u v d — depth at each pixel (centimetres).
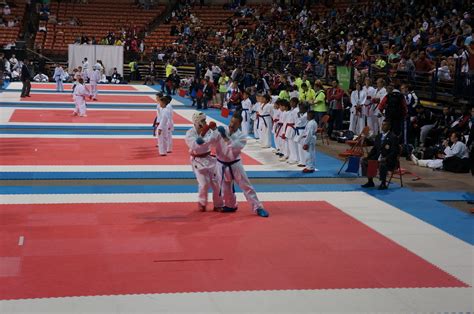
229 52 3975
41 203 1209
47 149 1814
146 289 802
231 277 853
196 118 1165
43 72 4378
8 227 1046
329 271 888
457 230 1115
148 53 4703
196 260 915
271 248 980
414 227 1125
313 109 2117
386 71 2320
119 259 909
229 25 4553
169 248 964
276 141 1817
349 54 2712
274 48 3556
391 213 1215
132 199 1262
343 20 3531
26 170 1512
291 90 2256
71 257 910
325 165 1700
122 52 4444
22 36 4662
